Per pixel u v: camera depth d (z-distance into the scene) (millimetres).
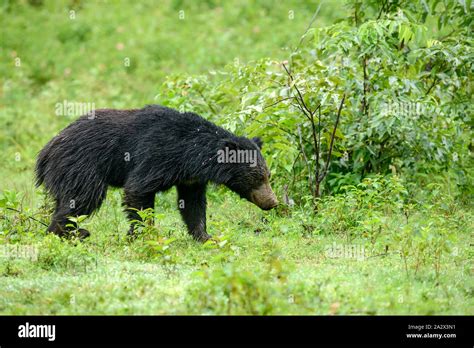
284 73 15039
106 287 9625
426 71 15742
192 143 12758
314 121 14570
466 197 15523
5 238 12102
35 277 10297
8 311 8922
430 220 12031
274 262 8953
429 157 14977
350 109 14555
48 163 13094
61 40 27750
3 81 24766
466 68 15008
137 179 12688
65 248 10969
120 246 12117
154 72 24531
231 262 10898
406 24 14086
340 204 13258
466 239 12773
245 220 14086
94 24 28422
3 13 29250
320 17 26781
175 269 10680
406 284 9992
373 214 12555
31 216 13109
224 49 25453
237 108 14867
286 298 8812
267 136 14375
